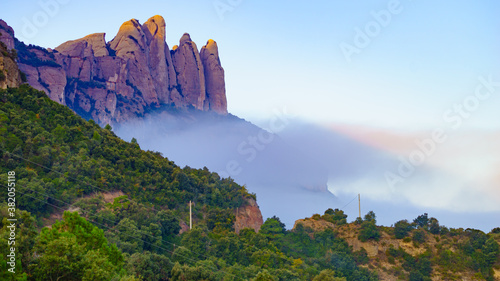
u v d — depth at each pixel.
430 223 158.88
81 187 121.06
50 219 107.69
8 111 135.38
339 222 165.88
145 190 139.25
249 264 119.75
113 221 112.88
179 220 130.25
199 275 97.19
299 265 128.00
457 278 138.38
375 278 137.88
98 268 65.75
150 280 92.88
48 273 64.62
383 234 155.50
